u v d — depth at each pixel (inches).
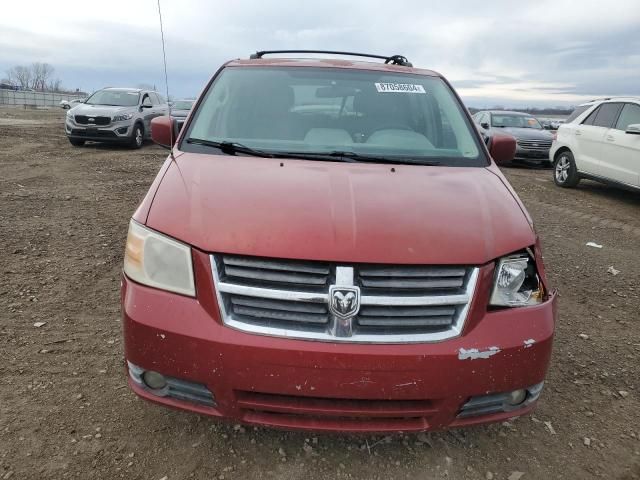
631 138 339.6
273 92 133.6
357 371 78.0
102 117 545.0
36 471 88.7
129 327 84.4
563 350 139.9
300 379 78.6
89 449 94.7
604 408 115.0
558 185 413.4
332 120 128.7
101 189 325.1
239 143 119.4
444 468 94.9
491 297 84.5
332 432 83.2
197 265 82.2
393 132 126.8
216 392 81.4
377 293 80.0
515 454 99.3
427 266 81.4
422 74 147.6
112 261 190.7
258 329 79.4
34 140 596.7
